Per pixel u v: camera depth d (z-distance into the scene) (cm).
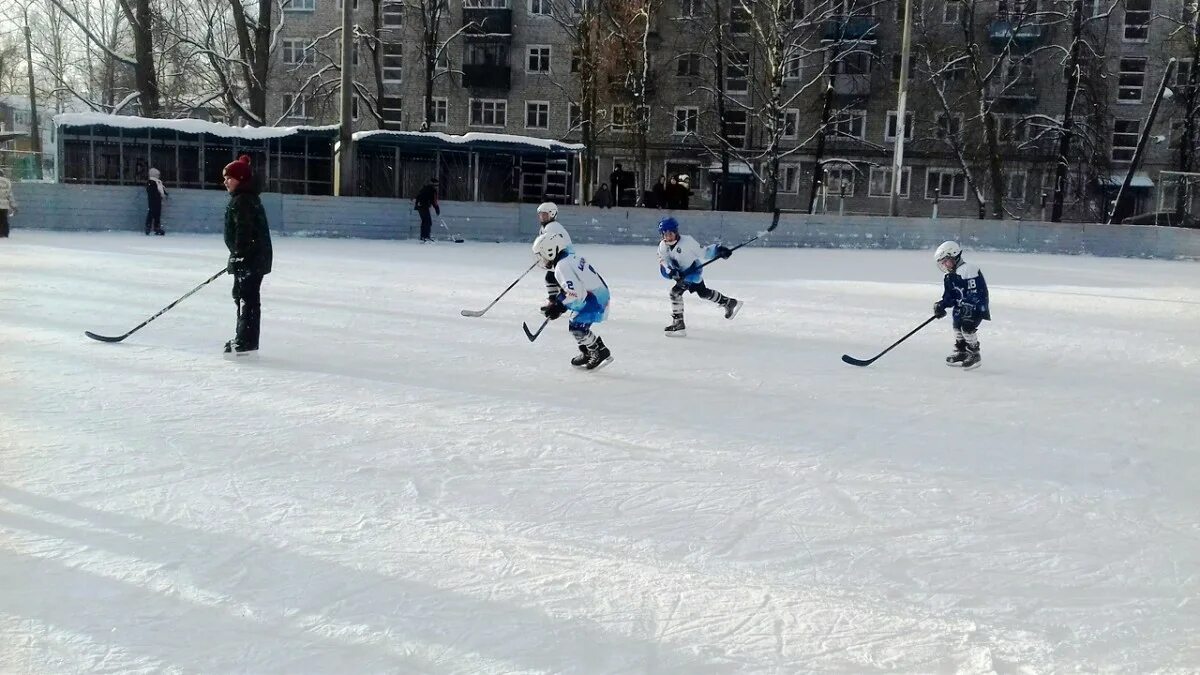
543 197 2980
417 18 4328
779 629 326
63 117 2495
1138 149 3644
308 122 4372
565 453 541
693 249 1000
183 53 3522
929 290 1536
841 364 867
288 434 561
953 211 4375
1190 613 346
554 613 334
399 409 636
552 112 4438
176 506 430
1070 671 300
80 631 310
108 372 720
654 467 519
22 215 2169
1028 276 1952
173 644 303
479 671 291
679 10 4275
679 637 318
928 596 357
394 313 1097
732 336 1017
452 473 495
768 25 3697
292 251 1938
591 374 783
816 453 559
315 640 309
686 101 4334
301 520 418
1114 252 2773
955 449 578
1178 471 540
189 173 2670
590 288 779
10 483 454
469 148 2858
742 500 467
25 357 767
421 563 375
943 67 3825
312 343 884
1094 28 4272
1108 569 388
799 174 4391
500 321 1059
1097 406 718
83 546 381
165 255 1680
